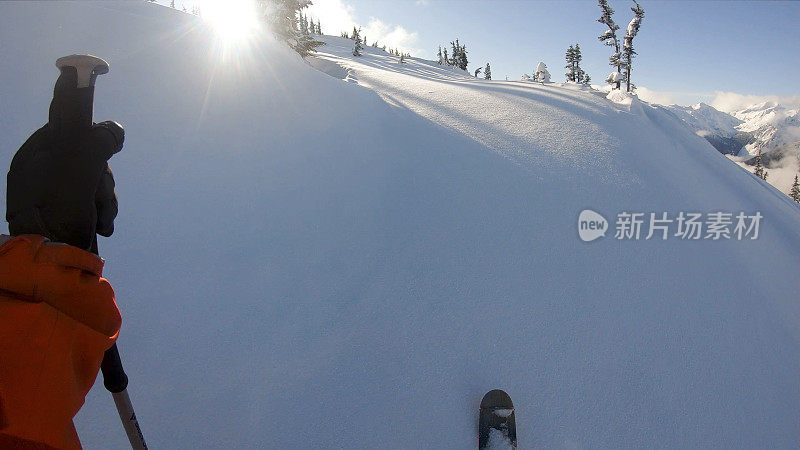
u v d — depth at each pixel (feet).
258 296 10.89
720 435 9.07
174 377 8.71
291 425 8.27
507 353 10.13
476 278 12.28
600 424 8.89
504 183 17.46
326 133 19.19
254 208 13.66
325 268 12.12
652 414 9.25
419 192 16.44
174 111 15.79
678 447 8.70
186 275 10.89
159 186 12.98
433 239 13.79
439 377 9.43
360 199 15.52
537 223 15.03
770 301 13.35
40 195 4.36
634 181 19.13
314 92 22.33
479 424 8.30
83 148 4.50
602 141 23.25
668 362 10.53
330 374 9.29
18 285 4.04
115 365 5.43
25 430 3.87
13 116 12.75
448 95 34.04
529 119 26.63
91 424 7.64
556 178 18.40
